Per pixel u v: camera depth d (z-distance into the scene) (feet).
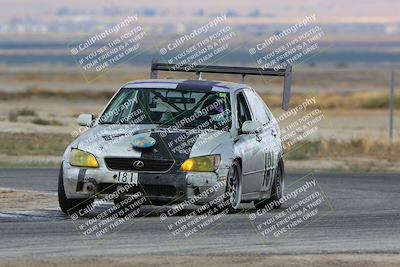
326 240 92.99
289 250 86.63
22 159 208.03
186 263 78.74
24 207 115.96
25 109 397.39
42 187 143.43
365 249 88.12
